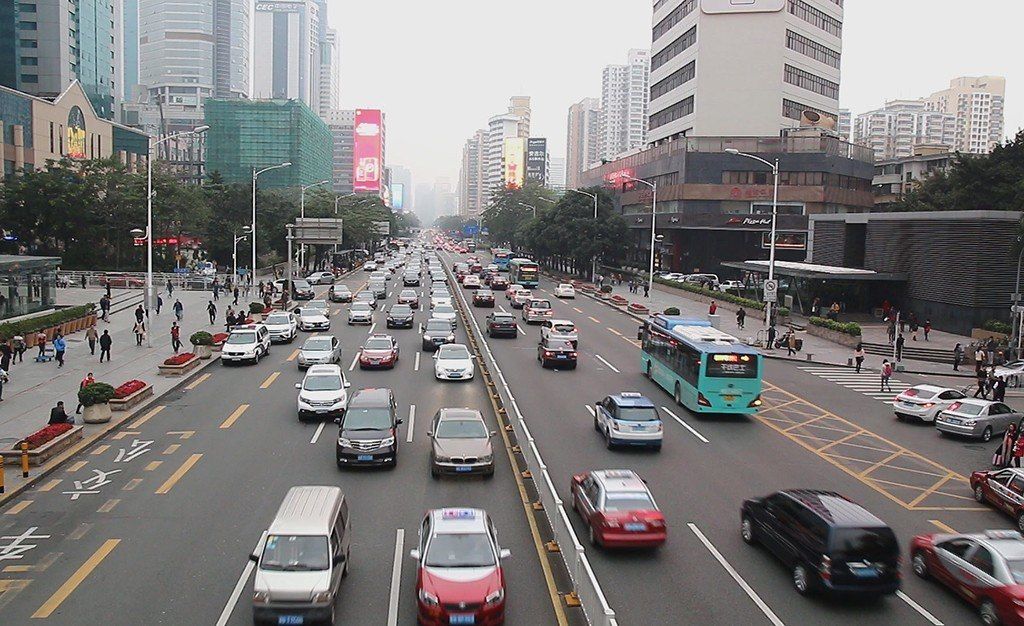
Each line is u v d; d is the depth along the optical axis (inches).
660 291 3464.6
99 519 802.2
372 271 4522.6
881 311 2500.0
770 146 3690.9
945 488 968.9
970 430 1192.8
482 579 593.0
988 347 1851.6
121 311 2437.3
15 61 4963.1
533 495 885.8
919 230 2415.1
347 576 679.1
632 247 3890.3
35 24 4963.1
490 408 1296.8
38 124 3742.6
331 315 2554.1
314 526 621.9
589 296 3324.3
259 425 1182.3
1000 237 2188.7
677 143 3863.2
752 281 3095.5
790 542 684.7
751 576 695.7
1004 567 613.9
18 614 606.9
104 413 1152.8
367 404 1024.9
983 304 2203.5
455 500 866.8
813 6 3944.4
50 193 3216.0
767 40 3764.8
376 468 978.1
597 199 3885.3
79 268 3361.2
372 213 6151.6
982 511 885.2
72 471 953.5
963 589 650.8
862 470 1034.1
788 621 616.1
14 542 743.1
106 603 625.9
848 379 1699.1
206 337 1704.0
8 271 1918.1
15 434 1088.8
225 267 4035.4
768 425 1266.0
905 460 1090.1
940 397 1306.6
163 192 3427.7
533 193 6437.0
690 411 1339.8
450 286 3531.0
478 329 2162.9
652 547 740.7
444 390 1433.3
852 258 2819.9
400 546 743.1
